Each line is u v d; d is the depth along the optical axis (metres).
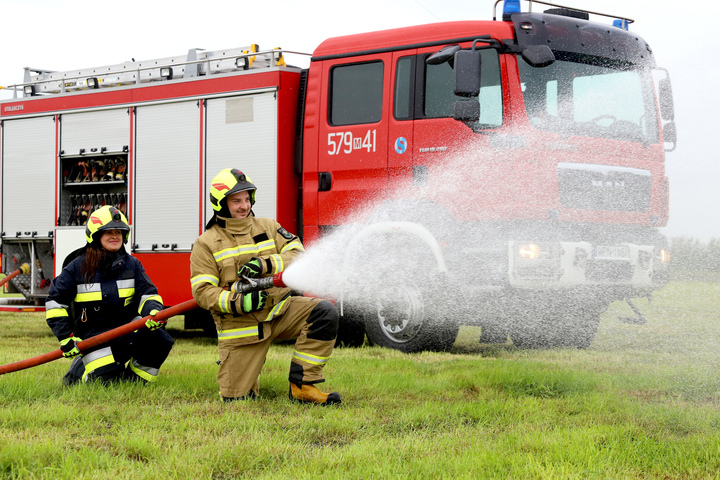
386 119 6.95
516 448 3.35
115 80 9.30
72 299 4.95
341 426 3.80
